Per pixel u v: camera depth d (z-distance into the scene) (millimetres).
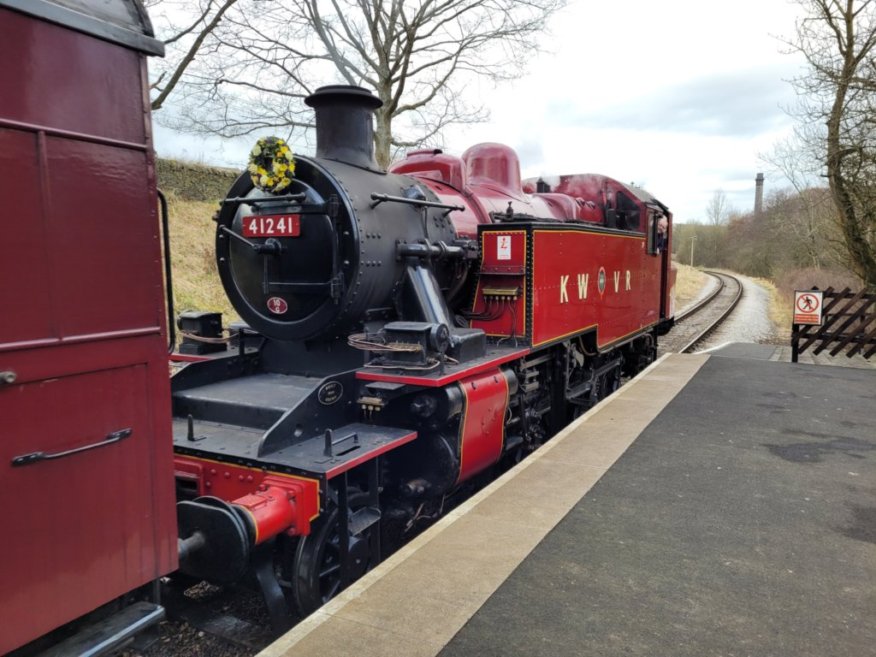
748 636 2742
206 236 15094
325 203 4133
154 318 2596
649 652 2623
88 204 2330
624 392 7488
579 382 7281
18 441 2145
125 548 2518
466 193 5918
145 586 2727
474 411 4371
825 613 2922
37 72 2148
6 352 2092
